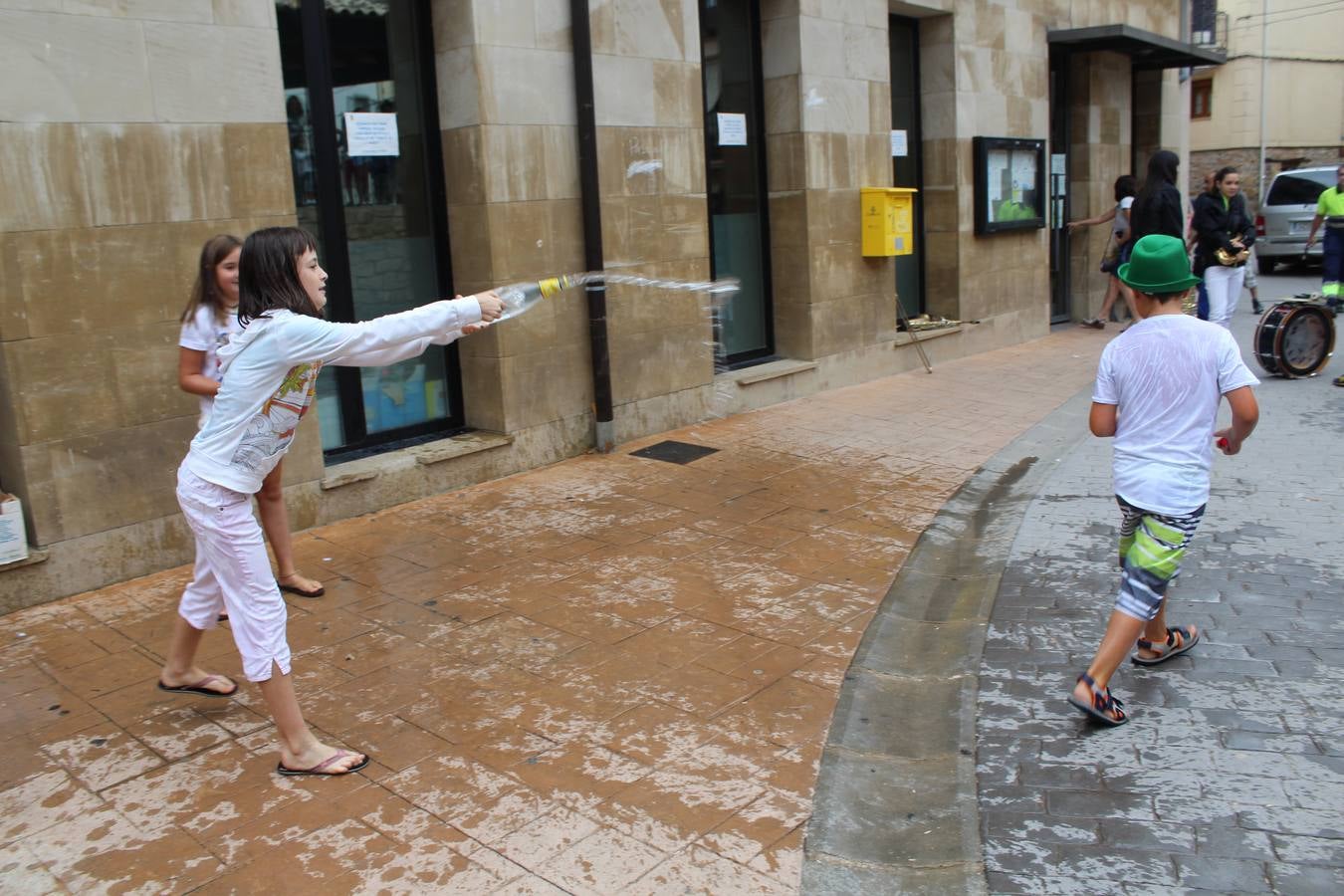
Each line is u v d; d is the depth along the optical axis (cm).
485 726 406
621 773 372
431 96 718
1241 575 533
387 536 623
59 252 514
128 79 531
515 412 736
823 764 379
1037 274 1325
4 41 490
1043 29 1279
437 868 319
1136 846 326
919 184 1181
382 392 718
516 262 720
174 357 558
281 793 362
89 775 376
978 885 312
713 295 904
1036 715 411
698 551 598
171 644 436
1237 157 3052
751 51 956
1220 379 379
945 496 699
